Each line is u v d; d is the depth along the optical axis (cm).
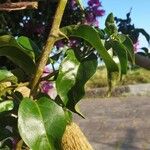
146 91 283
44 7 52
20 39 26
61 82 24
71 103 24
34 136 22
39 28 52
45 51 24
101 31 26
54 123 22
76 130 30
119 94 281
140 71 304
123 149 159
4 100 25
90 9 52
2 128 25
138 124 195
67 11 52
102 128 192
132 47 26
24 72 27
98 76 298
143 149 157
